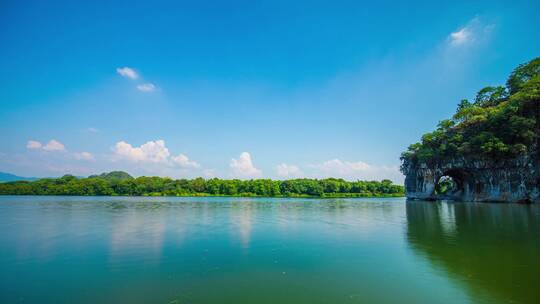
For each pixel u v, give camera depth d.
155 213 52.34
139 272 16.70
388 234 28.80
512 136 72.06
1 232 30.09
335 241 25.34
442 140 93.94
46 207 65.50
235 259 19.45
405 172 118.44
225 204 85.56
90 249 22.41
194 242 25.09
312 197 170.50
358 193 188.12
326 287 14.10
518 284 14.20
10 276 16.03
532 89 70.94
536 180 70.06
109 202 91.44
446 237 26.48
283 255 20.42
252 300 12.60
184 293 13.51
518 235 26.86
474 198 87.56
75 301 12.73
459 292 13.28
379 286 14.19
